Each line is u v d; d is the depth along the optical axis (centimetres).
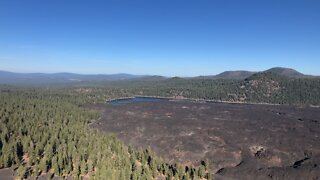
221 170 12812
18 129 15362
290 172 12275
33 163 12200
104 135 15212
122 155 12119
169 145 15700
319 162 13212
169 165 12506
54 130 15562
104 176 9844
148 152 13038
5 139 14025
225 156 14225
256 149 15350
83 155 12056
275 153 14562
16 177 10900
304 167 12694
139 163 12338
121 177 10025
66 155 11869
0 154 12412
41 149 13150
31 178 10856
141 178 10156
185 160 13888
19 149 13400
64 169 11369
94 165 11631
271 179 11900
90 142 13400
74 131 15500
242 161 13788
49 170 11512
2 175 11075
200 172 11694
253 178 12025
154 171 11206
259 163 13488
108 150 12669
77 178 10431
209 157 14112
